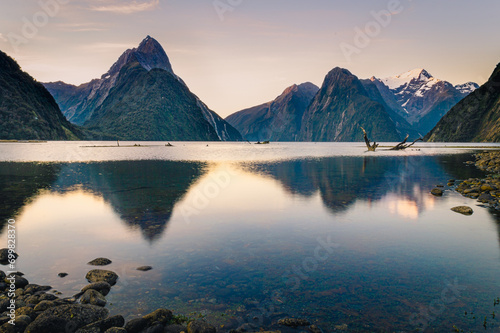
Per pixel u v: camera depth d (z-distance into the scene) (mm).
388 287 8922
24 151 96562
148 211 18141
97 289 8594
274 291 8711
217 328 7000
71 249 11953
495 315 7500
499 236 13445
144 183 29609
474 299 8266
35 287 8734
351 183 29922
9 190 25391
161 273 9820
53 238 13242
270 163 55750
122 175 36250
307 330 6934
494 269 10086
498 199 20406
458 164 51562
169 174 37344
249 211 18281
